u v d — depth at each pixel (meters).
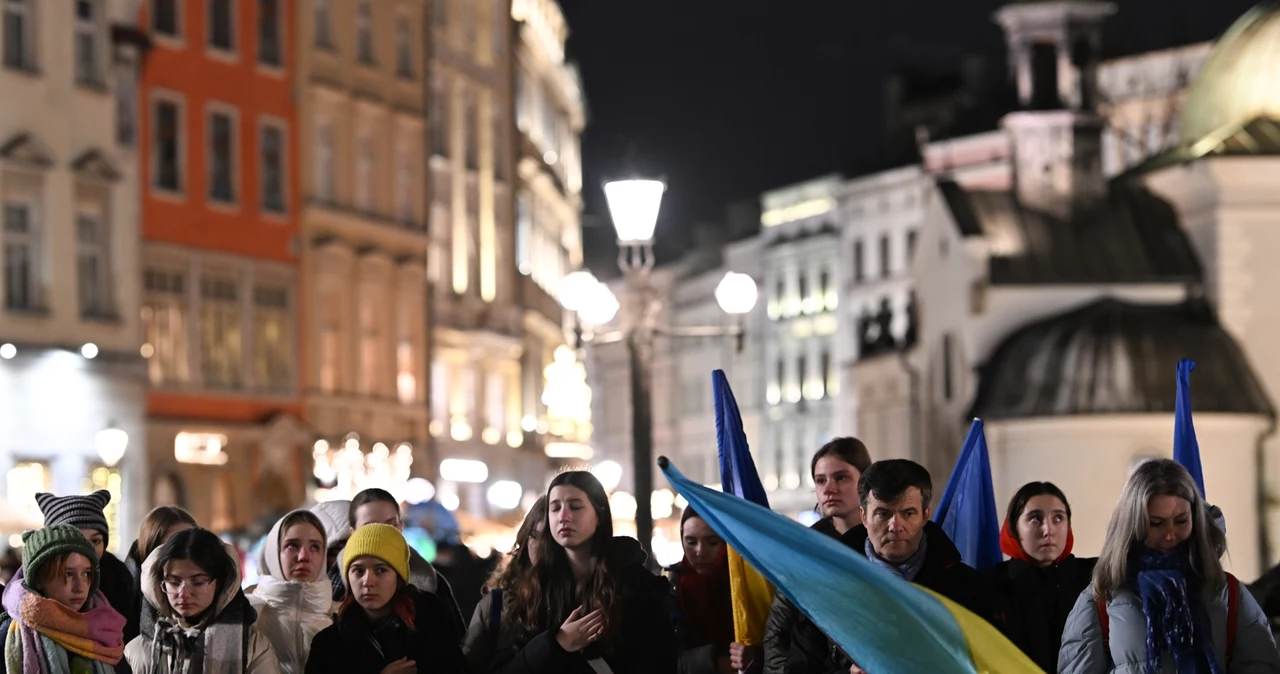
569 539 15.39
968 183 144.88
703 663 18.83
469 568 30.94
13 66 58.97
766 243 172.88
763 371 173.62
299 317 74.50
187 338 67.88
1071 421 87.12
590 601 15.30
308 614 17.53
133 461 62.94
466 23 95.00
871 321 107.38
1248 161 91.44
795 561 13.59
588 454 119.56
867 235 157.00
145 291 65.94
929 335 98.69
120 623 14.60
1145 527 13.41
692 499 13.88
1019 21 98.69
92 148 61.91
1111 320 90.50
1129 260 93.31
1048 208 96.25
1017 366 90.44
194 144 69.00
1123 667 13.25
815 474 16.94
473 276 95.00
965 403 93.44
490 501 95.62
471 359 94.00
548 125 119.19
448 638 15.43
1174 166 93.56
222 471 68.88
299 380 74.25
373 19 82.00
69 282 60.75
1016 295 93.12
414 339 84.88
